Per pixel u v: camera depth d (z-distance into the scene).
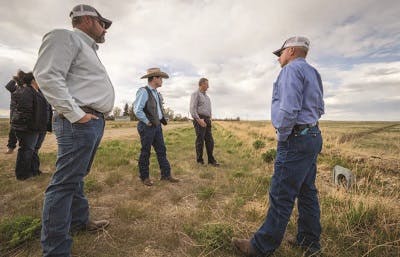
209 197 4.16
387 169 5.64
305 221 2.58
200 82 6.72
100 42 2.74
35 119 4.77
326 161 6.73
